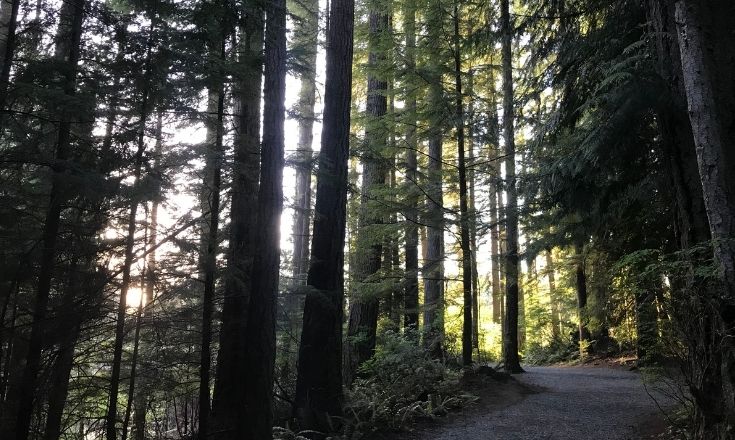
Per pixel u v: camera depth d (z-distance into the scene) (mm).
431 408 8945
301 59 7836
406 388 9305
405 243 14523
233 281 7352
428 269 11516
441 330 12359
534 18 8930
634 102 6055
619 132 7137
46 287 5887
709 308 4840
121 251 6594
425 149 16438
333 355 8289
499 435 7359
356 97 19906
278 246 6836
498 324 27047
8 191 6082
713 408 5070
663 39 5965
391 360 10469
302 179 16797
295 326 10195
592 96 7258
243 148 7496
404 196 11891
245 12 6285
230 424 7633
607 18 8117
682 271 5047
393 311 14125
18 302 6211
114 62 6355
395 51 11078
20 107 5781
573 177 8086
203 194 7336
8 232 5797
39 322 5801
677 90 5777
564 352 22312
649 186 8859
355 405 8266
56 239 6133
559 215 9922
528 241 13984
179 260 6773
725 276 4312
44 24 6004
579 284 19688
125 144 6242
